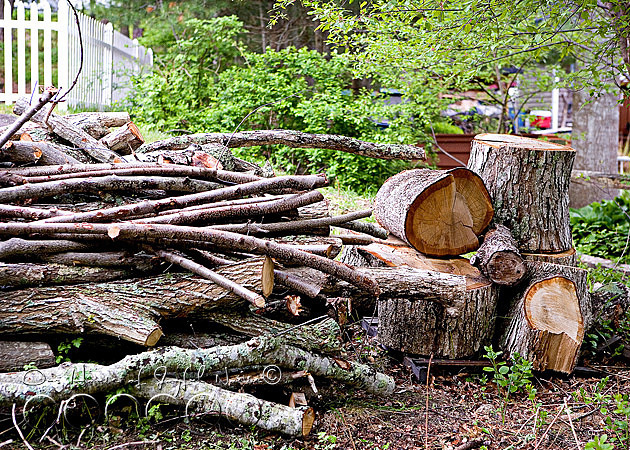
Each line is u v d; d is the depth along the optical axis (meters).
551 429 3.90
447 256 4.87
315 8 6.69
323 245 3.98
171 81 12.59
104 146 4.71
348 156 11.05
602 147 11.68
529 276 4.85
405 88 10.25
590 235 9.64
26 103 4.96
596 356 5.16
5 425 3.29
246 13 17.03
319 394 4.10
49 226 3.40
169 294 3.65
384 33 6.69
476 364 4.70
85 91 11.31
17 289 3.48
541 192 4.99
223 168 4.75
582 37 7.03
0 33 15.72
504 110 11.25
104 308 3.48
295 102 11.95
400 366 4.87
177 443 3.39
